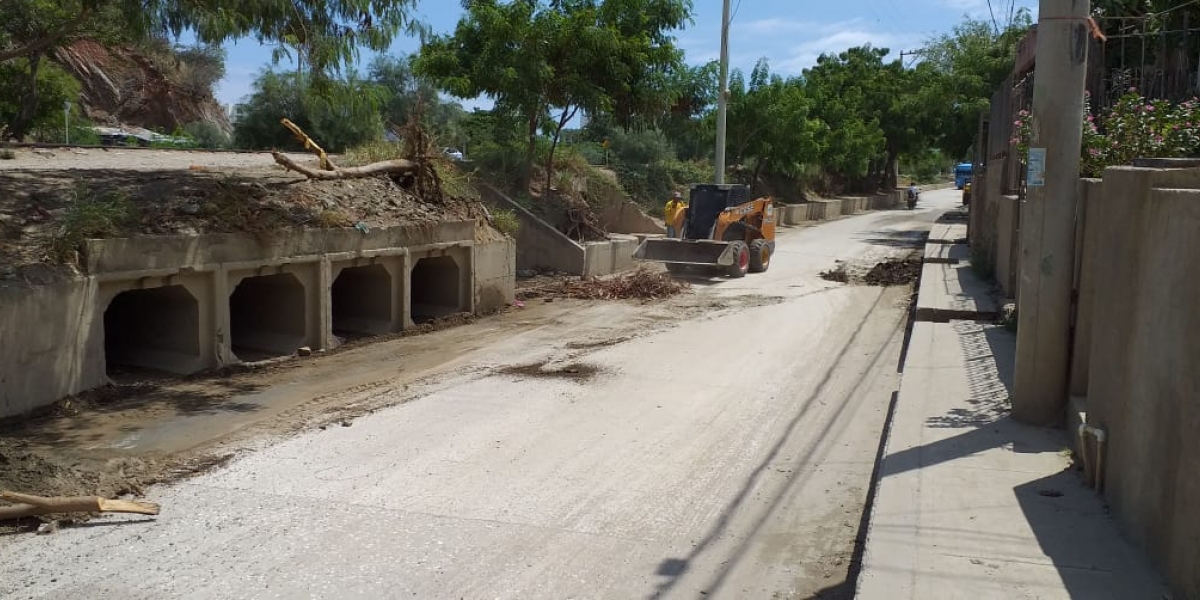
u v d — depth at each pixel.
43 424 8.87
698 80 33.56
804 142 37.22
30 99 24.67
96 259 9.82
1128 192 5.64
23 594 5.22
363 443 8.21
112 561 5.68
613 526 6.34
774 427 8.91
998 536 5.30
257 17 12.32
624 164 34.25
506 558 5.77
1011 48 36.44
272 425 8.83
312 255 12.40
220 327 11.21
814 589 5.43
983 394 8.72
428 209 15.38
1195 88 12.61
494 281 16.31
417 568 5.60
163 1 11.75
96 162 16.05
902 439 7.25
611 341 13.40
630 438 8.47
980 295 15.07
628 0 23.14
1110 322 5.86
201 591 5.27
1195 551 4.13
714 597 5.30
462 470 7.48
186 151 19.72
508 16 21.11
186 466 7.55
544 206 22.53
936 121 41.97
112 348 11.74
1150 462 4.89
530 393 10.12
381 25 13.38
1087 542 5.20
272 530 6.19
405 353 12.52
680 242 20.70
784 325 14.82
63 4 13.69
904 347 12.98
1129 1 14.43
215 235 11.07
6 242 9.80
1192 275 4.31
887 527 5.44
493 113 23.09
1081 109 7.36
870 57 54.25
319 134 31.17
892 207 56.41
